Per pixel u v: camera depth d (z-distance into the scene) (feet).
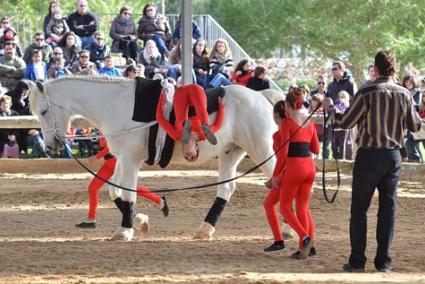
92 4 140.77
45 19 96.94
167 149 45.16
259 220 53.57
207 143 45.14
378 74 36.81
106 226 51.24
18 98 85.40
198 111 44.11
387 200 36.83
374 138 36.27
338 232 48.49
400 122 36.40
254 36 140.56
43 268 37.47
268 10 136.56
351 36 130.21
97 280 34.88
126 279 35.09
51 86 46.39
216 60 87.51
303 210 40.22
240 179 74.23
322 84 85.40
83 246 43.65
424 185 70.28
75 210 58.08
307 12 133.49
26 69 89.61
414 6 129.80
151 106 45.19
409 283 34.22
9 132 84.02
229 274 36.24
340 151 81.10
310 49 137.90
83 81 46.24
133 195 45.80
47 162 80.74
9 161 80.48
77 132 80.84
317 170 78.43
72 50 92.94
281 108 40.22
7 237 47.19
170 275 35.99
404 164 76.33
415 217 54.60
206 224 46.19
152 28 97.55
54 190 67.51
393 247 43.11
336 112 38.27
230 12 139.03
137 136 45.14
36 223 52.54
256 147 45.83
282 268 37.83
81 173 79.82
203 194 65.21
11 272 36.60
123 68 94.94
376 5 130.62
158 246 43.68
